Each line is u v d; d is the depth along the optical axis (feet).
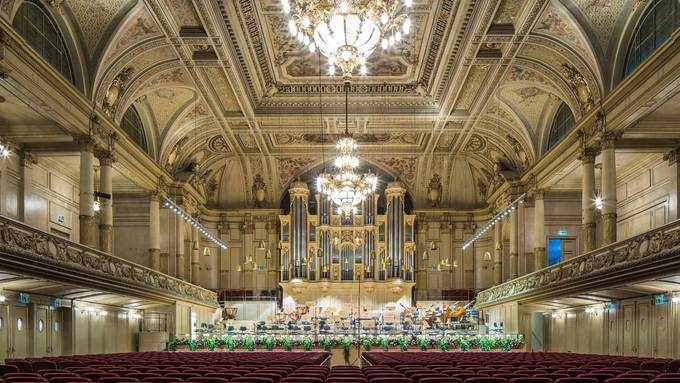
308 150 105.29
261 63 73.15
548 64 68.49
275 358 49.32
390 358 51.29
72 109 59.21
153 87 73.72
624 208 81.56
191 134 91.66
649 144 67.41
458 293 111.86
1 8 46.80
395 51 72.13
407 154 106.22
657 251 47.01
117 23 59.16
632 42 60.23
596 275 57.57
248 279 112.57
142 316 84.94
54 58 57.98
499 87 75.05
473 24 60.18
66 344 64.39
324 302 109.91
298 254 110.11
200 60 67.82
